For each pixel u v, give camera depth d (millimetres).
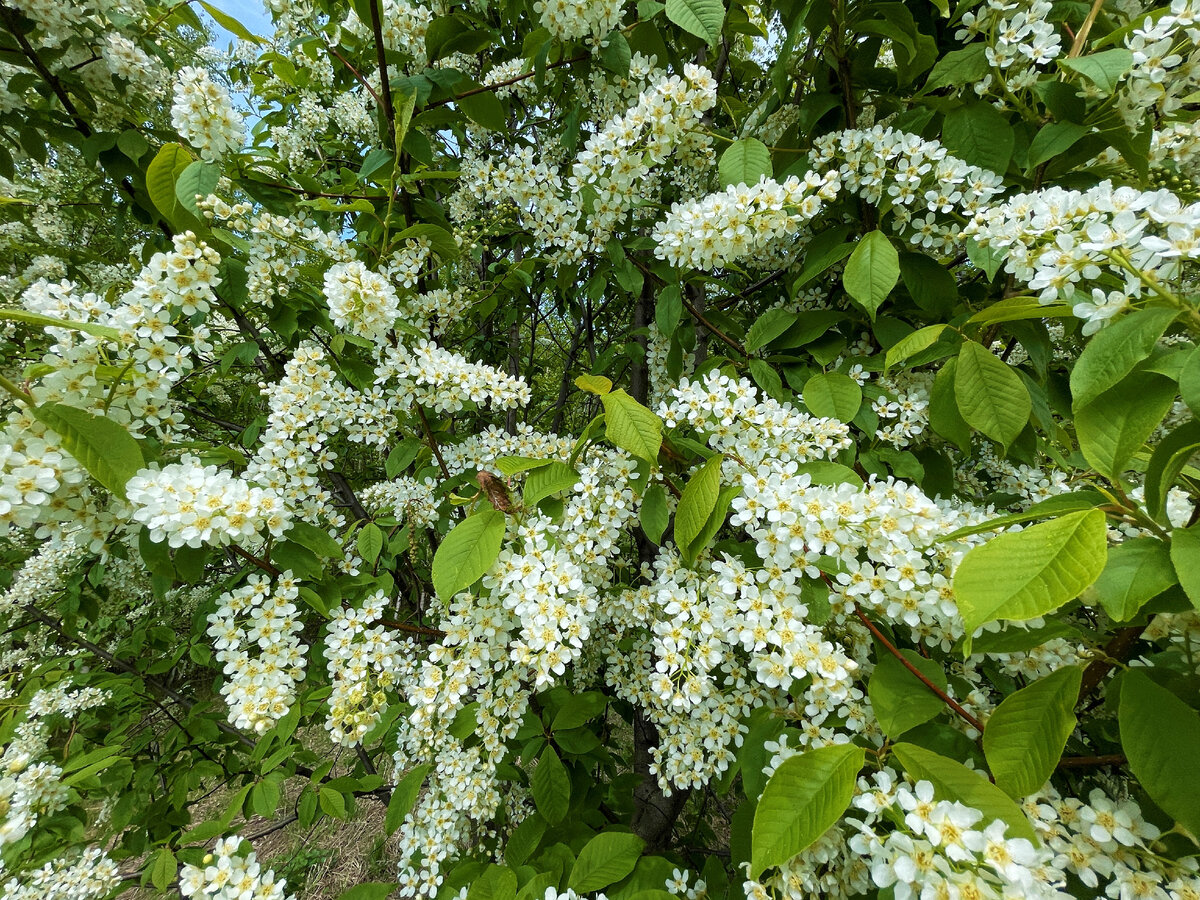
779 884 348
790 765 299
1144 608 304
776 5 494
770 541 363
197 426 1067
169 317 416
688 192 691
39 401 355
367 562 559
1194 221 268
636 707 785
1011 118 511
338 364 562
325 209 557
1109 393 294
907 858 270
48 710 785
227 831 505
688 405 440
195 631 885
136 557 977
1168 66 375
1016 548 259
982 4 480
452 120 611
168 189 491
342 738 445
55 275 1015
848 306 581
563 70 667
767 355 547
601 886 448
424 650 568
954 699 372
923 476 478
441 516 634
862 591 348
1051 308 340
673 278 584
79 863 611
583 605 424
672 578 471
